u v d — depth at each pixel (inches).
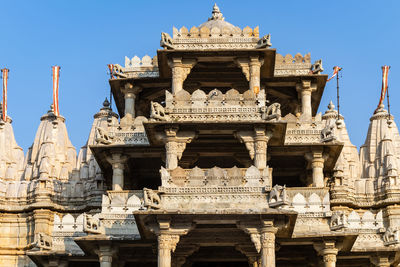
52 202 2723.9
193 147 2340.1
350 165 2822.3
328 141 2326.5
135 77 2519.7
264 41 2390.5
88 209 2699.3
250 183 1971.0
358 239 2199.8
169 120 2194.9
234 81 2554.1
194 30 2428.6
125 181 2461.9
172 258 2064.5
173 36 2423.7
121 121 2374.5
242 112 2207.2
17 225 2723.9
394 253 2181.3
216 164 2486.5
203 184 1977.1
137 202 2170.3
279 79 2519.7
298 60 2536.9
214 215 1925.4
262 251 1909.4
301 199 2159.2
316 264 2212.1
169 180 1980.8
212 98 2228.1
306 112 2501.2
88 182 2751.0
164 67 2458.2
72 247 2223.2
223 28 2437.3
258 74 2399.1
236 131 2206.0
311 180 2450.8
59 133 2915.8
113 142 2349.9
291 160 2438.5
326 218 2133.4
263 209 1916.8
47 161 2790.4
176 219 1931.6
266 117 2191.2
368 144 2878.9
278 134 2233.0
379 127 2891.2
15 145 2920.8
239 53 2402.8
